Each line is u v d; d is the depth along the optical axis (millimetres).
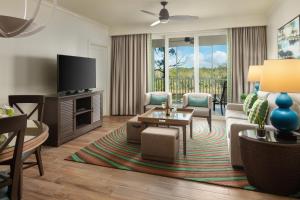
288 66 2000
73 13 4621
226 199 2012
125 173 2553
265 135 2223
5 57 3240
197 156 3047
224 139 3854
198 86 5859
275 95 2943
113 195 2090
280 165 1993
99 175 2502
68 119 3758
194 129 4586
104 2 3990
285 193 2057
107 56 6059
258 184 2145
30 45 3650
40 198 2033
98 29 5625
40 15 3791
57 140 3492
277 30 4086
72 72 4117
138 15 4879
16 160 1315
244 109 3863
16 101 2650
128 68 5984
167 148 2801
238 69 5191
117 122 5277
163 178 2432
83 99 4520
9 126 1184
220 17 5184
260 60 5020
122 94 6051
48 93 4066
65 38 4477
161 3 4035
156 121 3234
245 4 4219
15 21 1447
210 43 5750
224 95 5824
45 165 2766
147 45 5832
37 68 3803
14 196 1343
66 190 2176
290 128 2160
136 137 3562
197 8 4414
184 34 5770
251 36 5055
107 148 3383
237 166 2621
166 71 6027
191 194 2105
